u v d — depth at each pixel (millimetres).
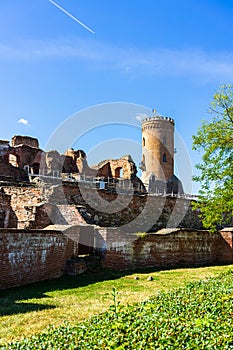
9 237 12773
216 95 22719
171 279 16891
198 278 17375
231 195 21812
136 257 19984
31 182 27000
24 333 8023
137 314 7188
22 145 35375
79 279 15492
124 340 5473
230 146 22125
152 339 5590
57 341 5590
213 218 22578
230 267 23094
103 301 11664
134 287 14562
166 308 7832
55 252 15297
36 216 20156
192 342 5371
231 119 22578
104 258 18062
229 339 5551
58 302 11273
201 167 22703
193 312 7445
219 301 8312
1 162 31672
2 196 20359
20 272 13219
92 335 5789
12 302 10953
